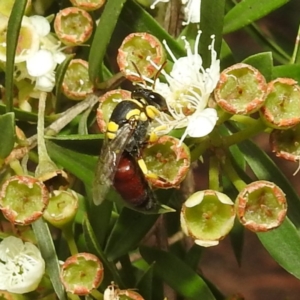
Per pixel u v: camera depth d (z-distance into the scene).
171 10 0.22
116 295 0.21
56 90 0.21
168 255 0.22
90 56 0.21
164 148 0.21
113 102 0.21
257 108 0.20
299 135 0.20
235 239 0.23
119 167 0.21
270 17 0.29
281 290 0.39
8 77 0.21
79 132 0.21
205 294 0.21
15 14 0.20
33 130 0.22
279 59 0.23
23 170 0.21
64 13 0.21
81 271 0.21
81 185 0.22
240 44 0.32
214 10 0.21
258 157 0.21
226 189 0.22
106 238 0.22
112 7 0.21
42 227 0.21
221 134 0.21
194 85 0.21
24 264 0.21
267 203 0.20
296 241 0.21
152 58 0.21
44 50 0.21
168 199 0.22
